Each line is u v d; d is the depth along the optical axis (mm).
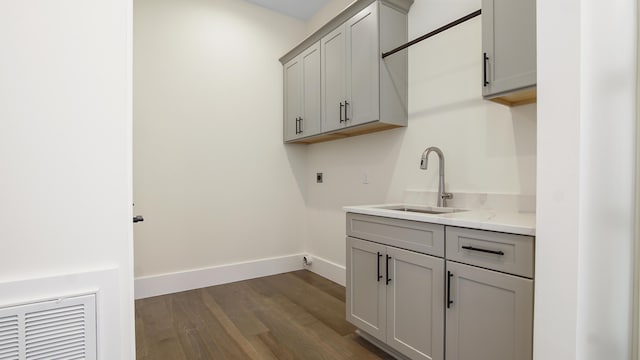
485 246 1295
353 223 1985
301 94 3018
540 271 1065
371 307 1832
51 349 709
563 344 1009
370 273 1842
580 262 980
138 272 2641
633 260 1207
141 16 2641
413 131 2295
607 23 1062
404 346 1633
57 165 719
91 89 751
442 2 2094
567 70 992
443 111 2096
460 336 1389
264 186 3266
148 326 2127
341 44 2496
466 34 1959
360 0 2264
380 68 2184
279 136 3355
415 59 2275
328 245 3178
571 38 981
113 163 778
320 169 3295
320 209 3291
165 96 2748
